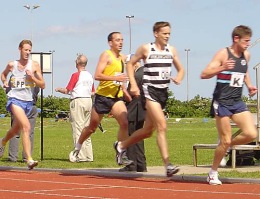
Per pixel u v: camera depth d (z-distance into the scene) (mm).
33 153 22562
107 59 13430
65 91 18625
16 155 18188
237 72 11742
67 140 33875
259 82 15570
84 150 18234
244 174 13391
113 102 13711
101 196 10562
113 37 13469
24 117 14734
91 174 14375
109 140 34219
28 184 12414
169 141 32594
